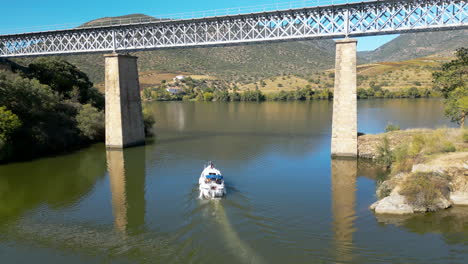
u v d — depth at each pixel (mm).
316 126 71625
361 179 33406
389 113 88812
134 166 40312
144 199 29406
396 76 191875
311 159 41781
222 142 53812
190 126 73562
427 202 24203
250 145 51156
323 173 35719
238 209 26203
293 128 68938
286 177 34656
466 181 25219
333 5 40094
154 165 40438
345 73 39812
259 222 23922
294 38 43219
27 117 46906
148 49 50469
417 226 22406
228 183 32781
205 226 23516
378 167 37000
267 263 18859
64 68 69375
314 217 24719
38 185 34000
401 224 22812
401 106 110188
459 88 42188
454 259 18844
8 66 61500
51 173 38031
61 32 54438
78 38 53812
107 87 49188
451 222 22594
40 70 65938
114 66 48531
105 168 39781
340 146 40844
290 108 118500
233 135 60562
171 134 62438
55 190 32469
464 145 31875
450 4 36750
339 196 29000
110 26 50156
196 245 21016
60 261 20047
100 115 57000
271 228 23000
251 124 75938
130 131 51000
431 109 98688
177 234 22594
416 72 191625
